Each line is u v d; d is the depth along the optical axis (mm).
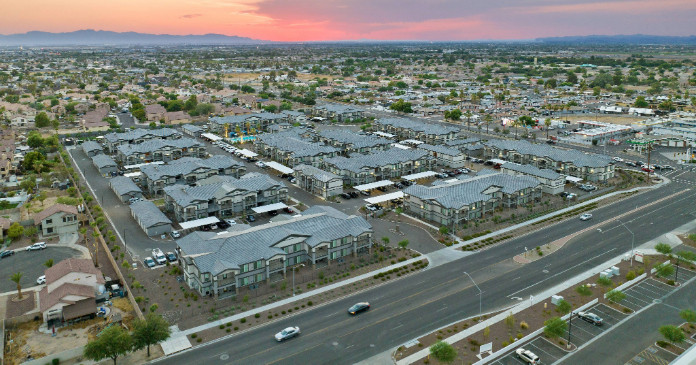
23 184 178750
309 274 115938
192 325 95188
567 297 105375
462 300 104750
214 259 107188
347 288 109938
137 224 147125
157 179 172875
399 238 137500
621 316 98188
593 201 169125
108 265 120625
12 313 99438
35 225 139875
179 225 146500
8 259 124500
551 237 138250
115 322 95875
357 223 128875
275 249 114750
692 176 198750
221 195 152000
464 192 154000
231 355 86062
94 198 170625
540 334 92062
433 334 92062
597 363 83438
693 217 151750
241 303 103188
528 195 165875
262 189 160750
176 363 83875
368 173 185875
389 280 114062
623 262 122000
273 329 94000
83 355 84875
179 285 110438
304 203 166500
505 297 105812
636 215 154875
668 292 107250
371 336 91562
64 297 96438
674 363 53844
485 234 140250
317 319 97562
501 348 87000
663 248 120125
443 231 137500
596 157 197625
